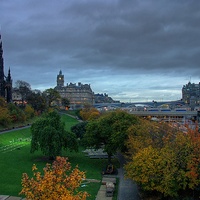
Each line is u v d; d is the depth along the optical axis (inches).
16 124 6427.2
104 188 2079.2
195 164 1643.7
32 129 3048.7
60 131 2938.0
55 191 1046.4
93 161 3058.6
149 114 7209.6
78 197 1074.1
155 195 1828.2
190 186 1605.6
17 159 3046.3
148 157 1717.5
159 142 2137.1
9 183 2126.0
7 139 4527.6
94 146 2977.4
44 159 3056.1
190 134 1910.7
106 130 2645.2
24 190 1062.4
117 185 2171.5
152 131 2413.9
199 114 7121.1
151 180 1664.6
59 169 1105.4
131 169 1781.5
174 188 1624.0
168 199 1758.1
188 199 1702.8
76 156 3321.9
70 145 2982.3
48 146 2861.7
